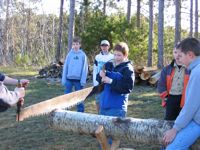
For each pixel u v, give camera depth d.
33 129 7.61
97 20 24.30
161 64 21.11
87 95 5.13
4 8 39.53
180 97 5.29
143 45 24.23
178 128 3.64
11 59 36.34
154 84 14.81
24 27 44.69
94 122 4.59
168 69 5.43
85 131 4.68
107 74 5.27
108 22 23.91
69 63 8.60
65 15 38.78
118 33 23.56
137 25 29.95
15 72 21.27
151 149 6.30
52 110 4.77
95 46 24.11
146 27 29.27
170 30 38.12
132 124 4.34
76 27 27.42
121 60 5.30
